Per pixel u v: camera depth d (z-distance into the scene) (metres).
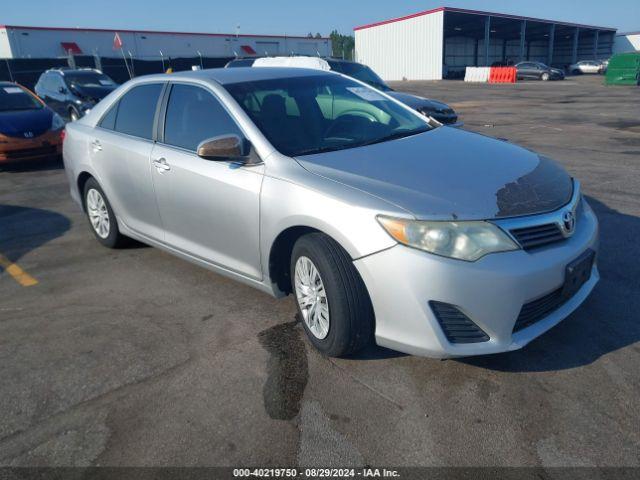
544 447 2.30
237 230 3.35
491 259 2.49
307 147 3.30
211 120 3.62
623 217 5.21
